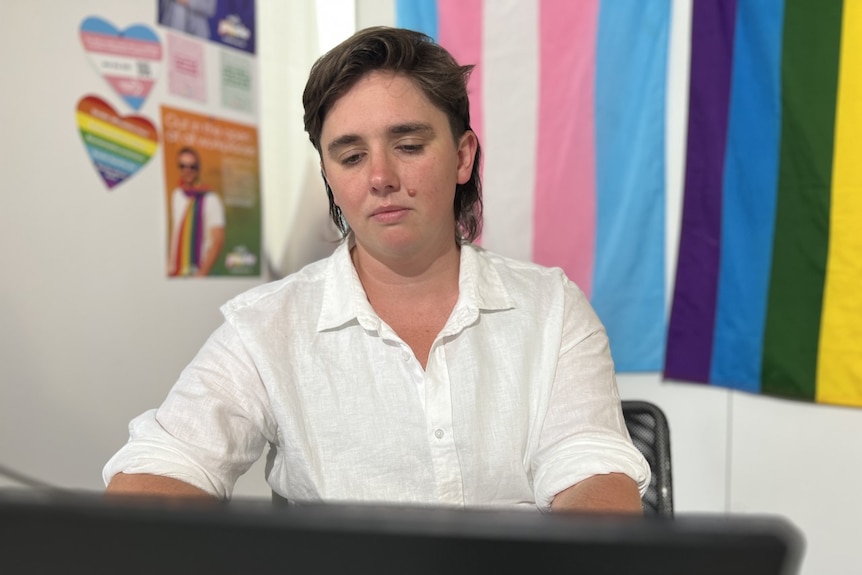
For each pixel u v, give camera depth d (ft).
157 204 7.01
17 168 5.88
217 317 7.69
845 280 6.15
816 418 6.58
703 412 6.96
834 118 6.09
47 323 6.13
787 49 6.23
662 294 6.84
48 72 6.09
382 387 3.43
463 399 3.40
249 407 3.41
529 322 3.58
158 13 6.89
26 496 1.16
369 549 1.10
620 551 1.05
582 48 6.81
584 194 6.89
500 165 7.09
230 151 7.70
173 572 1.15
